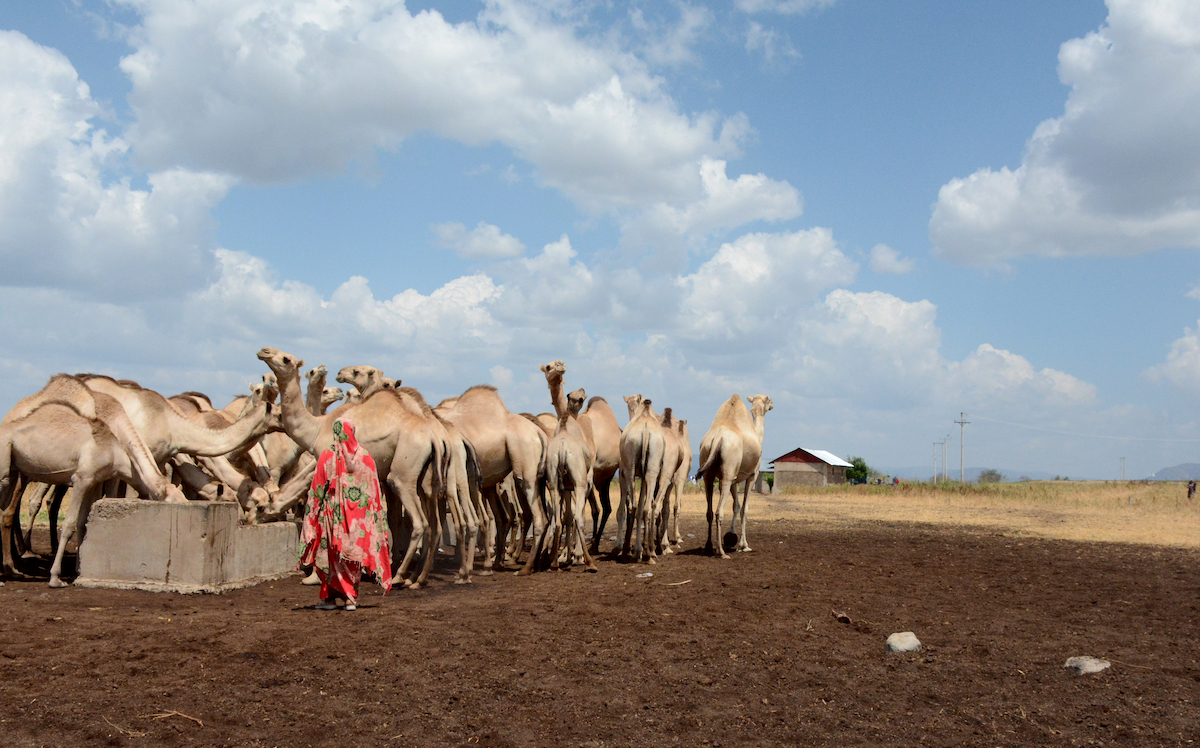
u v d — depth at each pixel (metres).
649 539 13.35
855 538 18.38
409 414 10.53
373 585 10.42
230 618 7.88
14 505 10.15
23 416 9.82
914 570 12.91
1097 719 5.48
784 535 18.89
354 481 8.69
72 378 10.41
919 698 5.90
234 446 11.29
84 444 9.73
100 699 5.25
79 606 8.25
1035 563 14.19
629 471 13.73
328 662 6.35
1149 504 36.22
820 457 67.88
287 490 11.41
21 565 11.00
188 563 9.28
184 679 5.77
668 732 5.10
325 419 10.97
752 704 5.68
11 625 7.19
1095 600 10.34
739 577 11.55
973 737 5.12
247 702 5.35
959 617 9.01
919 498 38.62
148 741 4.64
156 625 7.43
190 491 12.95
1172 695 6.06
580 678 6.16
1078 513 29.88
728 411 15.17
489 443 11.89
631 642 7.34
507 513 13.14
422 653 6.72
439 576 11.46
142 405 10.90
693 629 7.96
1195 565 14.34
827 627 8.27
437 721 5.15
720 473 14.38
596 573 11.95
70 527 9.67
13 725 4.76
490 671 6.27
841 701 5.80
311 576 10.35
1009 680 6.42
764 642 7.49
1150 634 8.31
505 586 10.62
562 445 12.18
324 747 4.68
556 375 13.86
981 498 38.22
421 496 11.02
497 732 5.00
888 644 7.40
